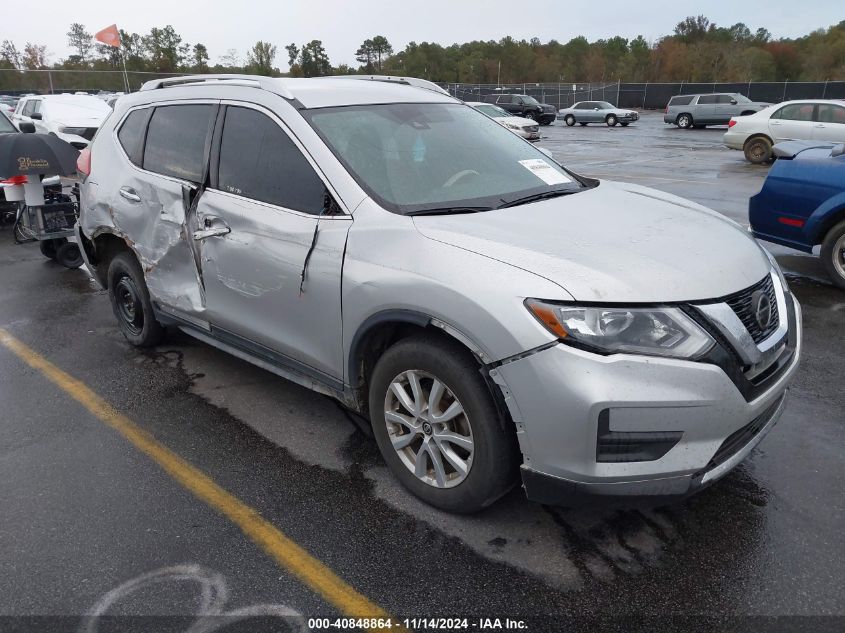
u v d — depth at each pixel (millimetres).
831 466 3293
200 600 2490
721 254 2818
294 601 2480
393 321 2830
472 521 2908
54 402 4160
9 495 3170
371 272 2865
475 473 2717
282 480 3262
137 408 4059
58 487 3236
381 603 2467
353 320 2977
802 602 2434
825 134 15477
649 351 2377
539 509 2980
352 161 3230
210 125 3836
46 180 7707
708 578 2557
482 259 2607
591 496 2473
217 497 3131
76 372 4605
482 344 2504
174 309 4234
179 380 4449
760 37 105438
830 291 6117
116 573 2637
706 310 2477
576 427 2377
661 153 19953
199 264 3877
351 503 3061
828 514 2924
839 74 78125
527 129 23156
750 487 3129
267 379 4453
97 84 37406
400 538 2811
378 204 3041
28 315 5879
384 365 2953
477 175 3492
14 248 8609
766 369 2682
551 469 2488
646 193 3820
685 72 82875
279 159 3402
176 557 2725
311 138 3285
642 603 2443
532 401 2432
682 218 3248
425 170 3375
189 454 3521
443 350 2689
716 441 2471
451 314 2570
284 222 3273
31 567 2676
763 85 43750
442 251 2699
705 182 13117
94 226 4750
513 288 2473
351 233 2998
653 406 2352
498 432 2617
